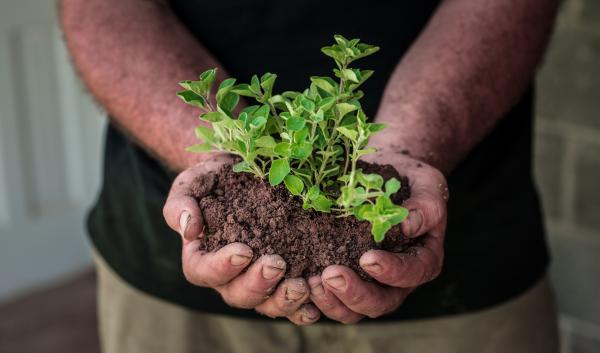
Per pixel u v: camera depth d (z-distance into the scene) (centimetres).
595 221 158
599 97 151
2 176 191
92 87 105
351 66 107
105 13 107
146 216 109
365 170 91
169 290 110
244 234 86
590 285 162
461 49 103
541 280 115
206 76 86
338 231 87
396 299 89
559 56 153
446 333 110
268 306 87
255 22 107
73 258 209
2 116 186
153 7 108
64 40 109
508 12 105
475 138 102
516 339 112
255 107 87
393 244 87
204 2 108
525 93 112
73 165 205
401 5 107
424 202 88
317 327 111
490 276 108
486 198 108
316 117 83
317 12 106
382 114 100
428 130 98
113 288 117
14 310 195
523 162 111
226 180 90
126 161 112
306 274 86
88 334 188
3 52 183
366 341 111
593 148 154
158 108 101
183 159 99
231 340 114
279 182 84
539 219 113
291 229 87
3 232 195
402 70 103
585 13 148
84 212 208
